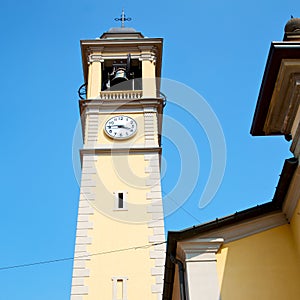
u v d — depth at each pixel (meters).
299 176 11.55
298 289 11.58
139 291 20.69
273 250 12.18
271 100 11.35
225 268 11.86
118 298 20.41
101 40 32.88
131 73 32.06
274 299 11.44
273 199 12.66
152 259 21.77
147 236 22.67
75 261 21.59
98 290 20.64
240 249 12.17
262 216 12.63
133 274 21.22
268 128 12.10
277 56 10.55
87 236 22.53
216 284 11.59
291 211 12.36
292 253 12.14
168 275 13.35
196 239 12.22
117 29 36.22
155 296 20.55
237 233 12.39
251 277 11.73
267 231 12.51
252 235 12.41
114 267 21.44
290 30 11.75
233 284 11.62
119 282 20.92
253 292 11.52
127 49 33.16
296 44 10.53
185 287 11.90
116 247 22.17
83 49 33.03
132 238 22.55
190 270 11.80
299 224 11.86
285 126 11.67
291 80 10.81
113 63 32.66
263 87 11.13
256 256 12.07
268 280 11.70
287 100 11.17
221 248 12.19
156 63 33.41
